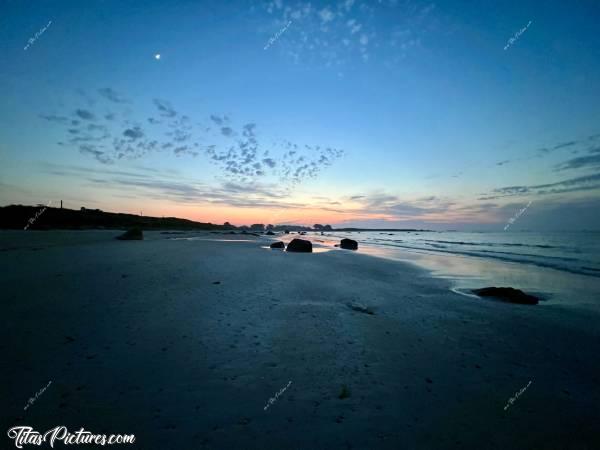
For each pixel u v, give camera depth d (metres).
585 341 5.91
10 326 5.14
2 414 2.94
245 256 18.52
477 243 46.94
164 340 4.91
